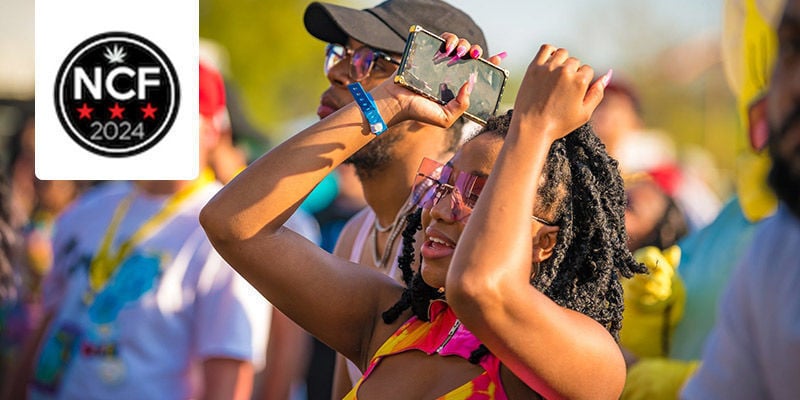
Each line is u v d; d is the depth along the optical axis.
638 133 6.57
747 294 2.64
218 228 2.86
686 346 4.19
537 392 2.53
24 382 5.31
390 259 3.75
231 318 4.81
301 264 2.92
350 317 2.97
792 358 2.51
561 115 2.53
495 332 2.40
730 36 3.46
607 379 2.51
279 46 21.25
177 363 4.87
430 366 2.70
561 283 2.67
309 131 2.90
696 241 4.48
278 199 2.84
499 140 2.71
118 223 5.07
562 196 2.64
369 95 2.88
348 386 3.80
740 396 2.68
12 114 9.80
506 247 2.38
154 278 4.88
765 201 3.48
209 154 5.32
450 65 2.88
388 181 3.78
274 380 5.57
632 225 5.16
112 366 4.84
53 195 7.65
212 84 5.29
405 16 3.98
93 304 4.93
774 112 2.45
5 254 6.50
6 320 6.59
